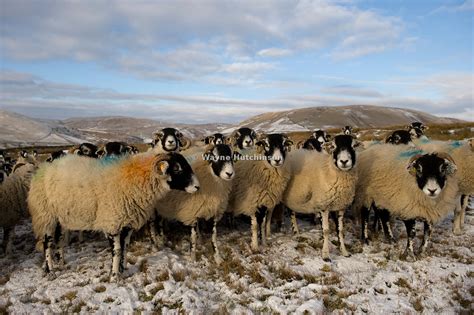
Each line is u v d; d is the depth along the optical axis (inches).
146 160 81.5
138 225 83.7
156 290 76.0
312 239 106.6
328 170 92.5
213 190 90.2
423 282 79.8
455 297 73.2
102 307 70.2
